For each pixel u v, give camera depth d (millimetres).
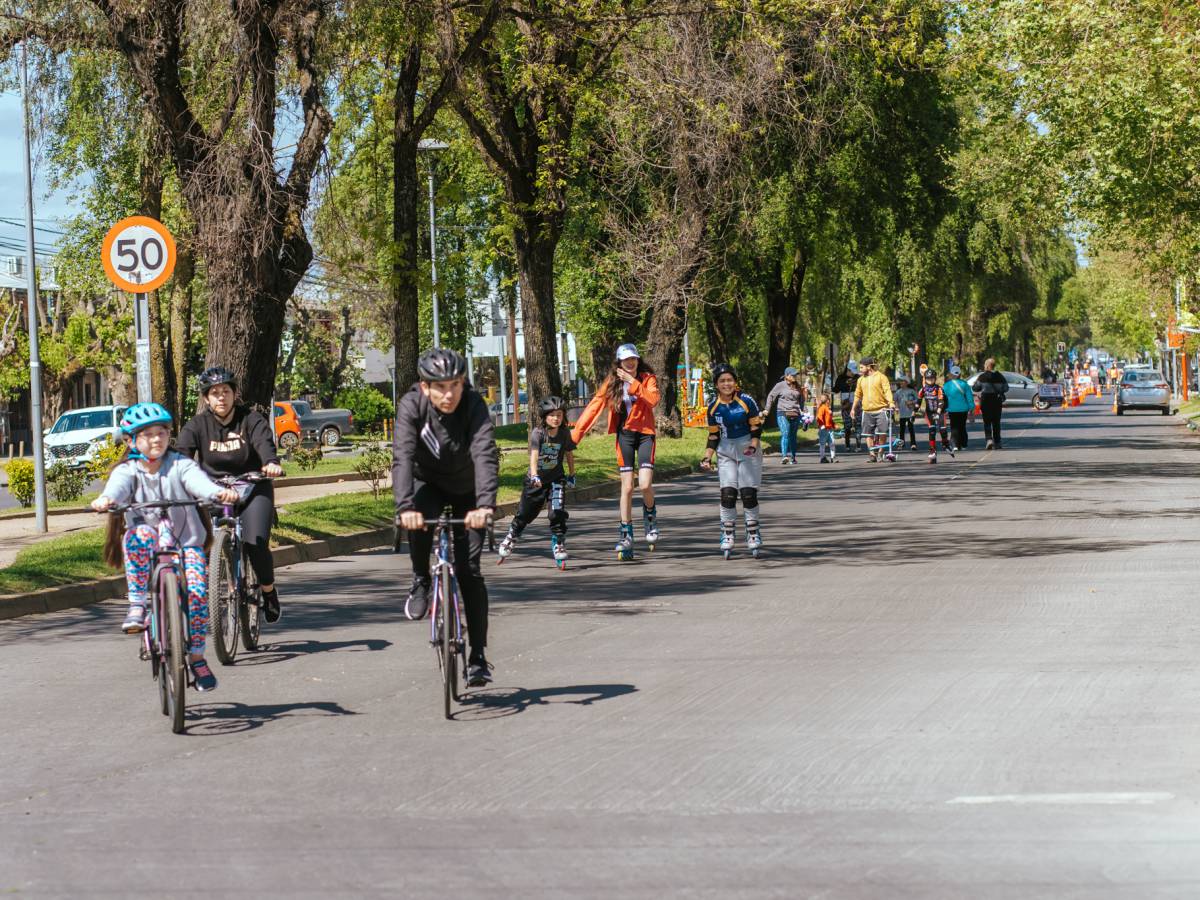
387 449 46219
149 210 49625
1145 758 13211
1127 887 9656
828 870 10156
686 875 10109
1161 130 57125
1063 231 104875
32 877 10500
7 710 17422
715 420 31672
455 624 16281
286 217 35938
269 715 16531
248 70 34719
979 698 16094
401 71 47031
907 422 78750
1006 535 34344
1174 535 33219
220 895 9953
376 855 10820
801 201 79688
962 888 9695
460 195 51750
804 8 57375
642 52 54062
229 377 21125
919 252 92625
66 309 123938
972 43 60469
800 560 30938
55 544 33656
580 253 87812
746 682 17516
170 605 15773
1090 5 51281
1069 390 174375
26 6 35469
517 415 133125
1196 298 108625
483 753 14211
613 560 32156
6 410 132875
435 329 92250
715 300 87875
